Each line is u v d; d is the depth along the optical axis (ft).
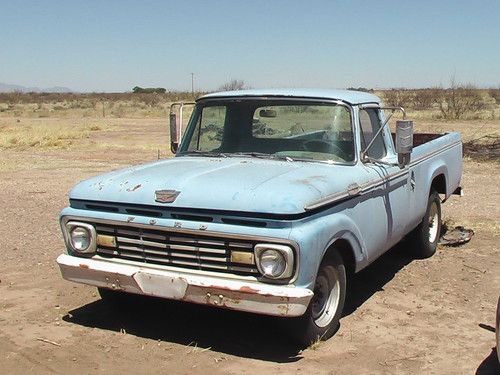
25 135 86.69
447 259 25.13
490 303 20.02
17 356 15.87
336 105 18.93
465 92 140.77
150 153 67.87
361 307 19.54
